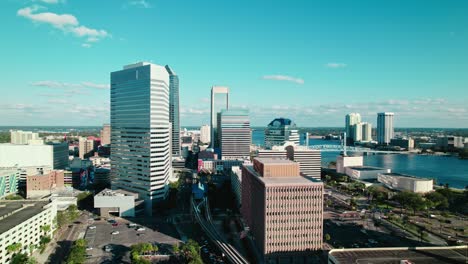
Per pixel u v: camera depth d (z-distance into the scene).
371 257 178.75
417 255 182.00
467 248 192.00
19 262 197.25
